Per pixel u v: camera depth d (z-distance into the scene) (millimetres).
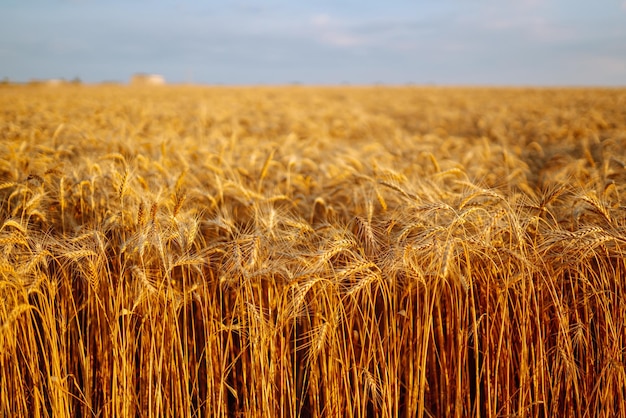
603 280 3500
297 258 3508
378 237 4098
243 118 16984
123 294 3590
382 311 3881
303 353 3979
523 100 29203
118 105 20609
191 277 3969
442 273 3221
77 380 3852
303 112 20234
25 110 16781
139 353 3852
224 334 3904
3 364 3363
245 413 3578
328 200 5773
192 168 6738
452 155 8922
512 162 7457
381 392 3502
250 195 5223
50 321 3438
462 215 3453
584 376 3611
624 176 5582
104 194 5164
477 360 3441
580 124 12586
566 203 4746
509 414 3615
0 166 5902
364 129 16406
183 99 29938
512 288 3662
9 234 3727
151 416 3439
